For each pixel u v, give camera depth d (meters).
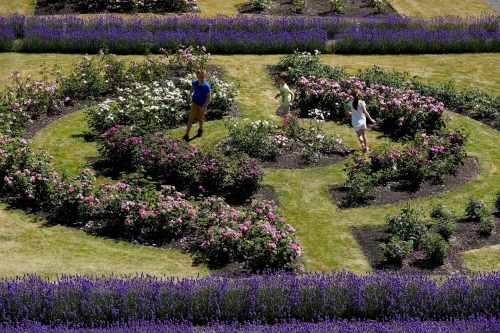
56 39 60.84
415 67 61.09
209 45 61.72
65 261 32.19
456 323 25.62
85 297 26.52
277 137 44.72
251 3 74.19
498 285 27.84
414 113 47.59
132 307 26.45
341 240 35.66
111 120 45.19
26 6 70.25
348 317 27.17
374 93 49.97
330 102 50.19
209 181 39.47
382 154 41.84
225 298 26.78
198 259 33.22
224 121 48.28
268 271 32.06
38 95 48.19
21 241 34.00
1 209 36.88
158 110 46.72
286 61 58.44
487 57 64.56
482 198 39.81
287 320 26.88
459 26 68.19
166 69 53.56
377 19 68.25
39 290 26.64
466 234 36.12
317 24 66.25
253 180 39.38
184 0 71.31
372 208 38.62
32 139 44.78
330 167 43.06
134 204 35.53
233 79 56.09
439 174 41.53
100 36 60.94
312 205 38.91
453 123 50.19
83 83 50.69
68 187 37.00
